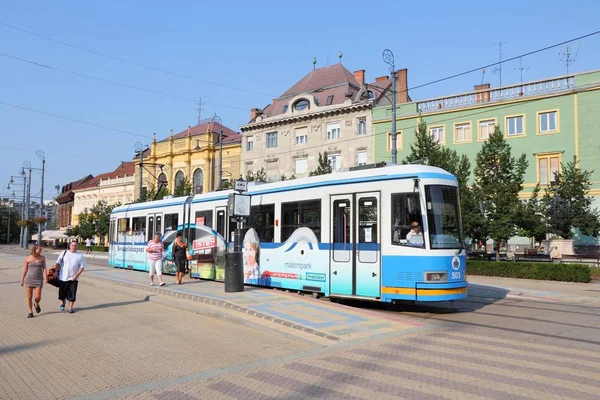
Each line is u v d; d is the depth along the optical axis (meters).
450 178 13.02
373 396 6.16
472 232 26.19
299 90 53.78
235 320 11.01
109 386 6.57
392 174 13.00
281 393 6.29
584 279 22.03
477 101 38.38
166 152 65.38
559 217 28.47
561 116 34.62
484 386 6.54
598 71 33.38
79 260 12.80
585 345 9.25
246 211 15.18
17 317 11.87
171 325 10.80
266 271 16.22
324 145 47.59
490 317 12.74
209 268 19.11
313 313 11.30
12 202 136.75
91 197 84.38
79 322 11.20
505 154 26.14
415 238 12.40
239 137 59.06
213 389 6.45
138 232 25.12
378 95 48.06
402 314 13.24
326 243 14.19
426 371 7.27
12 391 6.35
